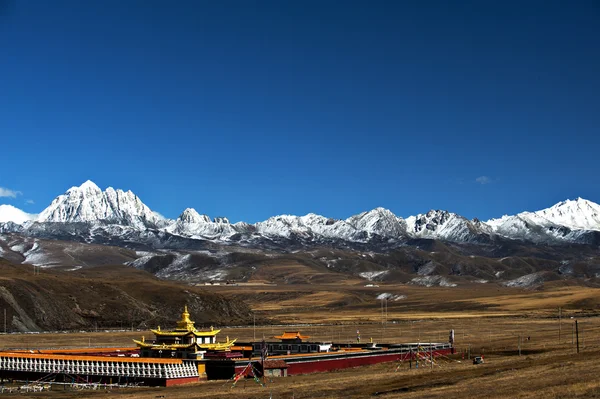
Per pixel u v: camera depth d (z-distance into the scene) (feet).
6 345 593.83
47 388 323.78
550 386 212.02
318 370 376.89
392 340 620.08
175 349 371.35
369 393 240.73
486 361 369.50
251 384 310.24
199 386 313.73
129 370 332.80
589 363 271.49
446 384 246.88
